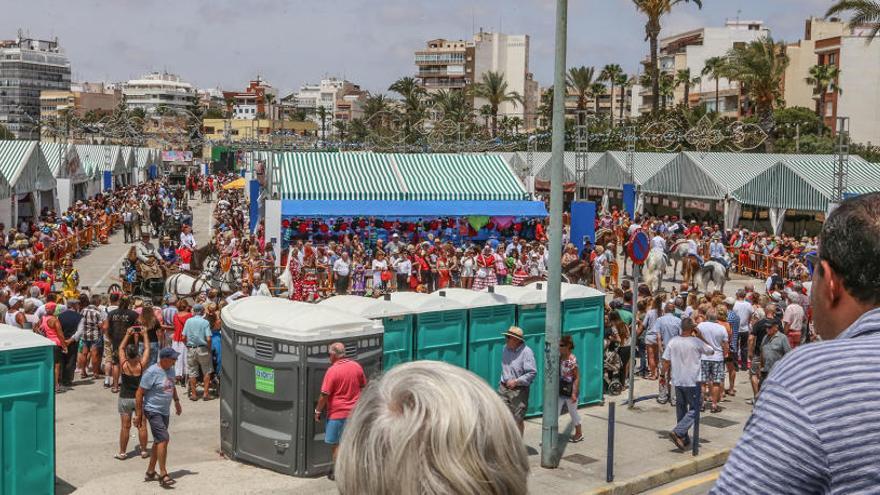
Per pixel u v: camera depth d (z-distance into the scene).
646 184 48.59
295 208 32.53
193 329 15.42
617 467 11.70
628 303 19.03
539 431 13.54
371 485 1.54
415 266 27.27
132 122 65.25
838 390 1.61
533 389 14.44
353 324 11.52
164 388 10.66
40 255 27.41
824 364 1.65
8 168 36.91
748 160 43.94
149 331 15.73
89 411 14.60
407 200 35.16
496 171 37.72
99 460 11.86
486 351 14.04
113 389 16.03
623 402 15.41
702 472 12.05
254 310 11.90
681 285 28.47
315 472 11.25
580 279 25.88
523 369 11.70
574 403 12.70
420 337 13.30
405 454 1.52
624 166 52.22
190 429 13.70
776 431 1.63
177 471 11.37
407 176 36.34
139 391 10.66
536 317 14.44
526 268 28.88
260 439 11.48
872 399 1.58
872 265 1.88
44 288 18.95
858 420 1.57
